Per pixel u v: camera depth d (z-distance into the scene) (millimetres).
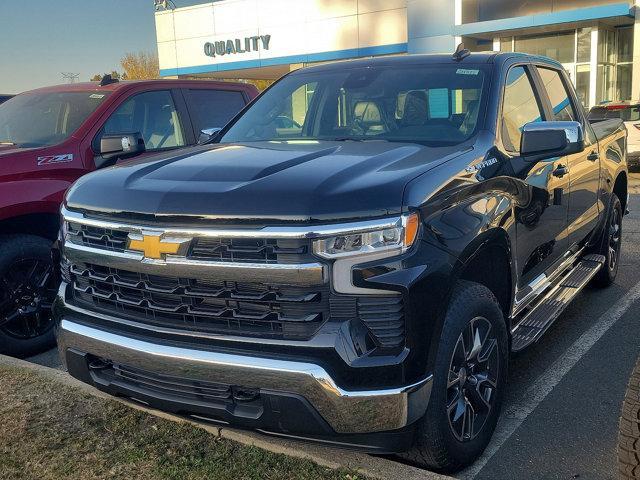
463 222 3000
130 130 5762
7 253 4727
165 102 6168
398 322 2676
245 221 2699
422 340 2713
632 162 14617
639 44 19875
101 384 3166
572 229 4840
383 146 3564
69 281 3355
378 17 26328
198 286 2842
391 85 4191
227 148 3766
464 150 3424
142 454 3254
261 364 2678
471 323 3104
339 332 2643
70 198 3309
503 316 3381
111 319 3104
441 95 3990
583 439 3551
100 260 3094
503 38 22359
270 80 38000
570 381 4277
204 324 2861
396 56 4555
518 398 4051
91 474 3107
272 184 2818
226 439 3355
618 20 20203
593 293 6141
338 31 27688
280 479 2982
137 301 3020
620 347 4828
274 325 2738
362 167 3021
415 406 2705
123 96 5766
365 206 2668
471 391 3203
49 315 5031
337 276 2643
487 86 3947
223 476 3031
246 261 2713
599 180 5453
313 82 4531
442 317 2809
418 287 2682
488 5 21672
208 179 3000
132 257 2953
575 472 3236
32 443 3387
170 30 33594
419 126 3898
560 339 5016
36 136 5543
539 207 4012
